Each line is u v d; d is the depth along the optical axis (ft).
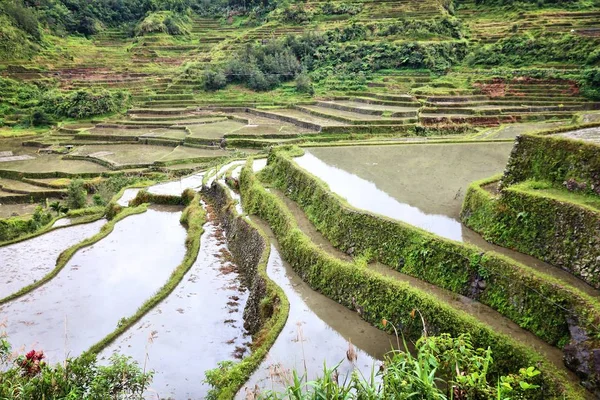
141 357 48.62
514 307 40.01
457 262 46.11
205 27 320.29
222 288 63.72
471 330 37.11
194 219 87.92
